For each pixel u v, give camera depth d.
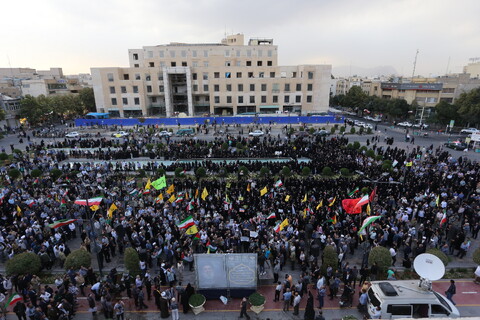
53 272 16.69
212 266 14.25
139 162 36.44
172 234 18.42
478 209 21.31
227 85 75.62
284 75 78.69
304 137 51.81
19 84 86.56
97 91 75.94
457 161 35.84
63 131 59.91
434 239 17.59
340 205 21.77
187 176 31.14
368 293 12.78
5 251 16.94
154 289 14.12
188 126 65.75
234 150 41.09
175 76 78.31
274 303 14.47
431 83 73.12
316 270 15.32
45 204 22.20
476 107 55.88
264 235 18.09
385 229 18.23
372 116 86.25
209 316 13.66
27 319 13.64
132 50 83.50
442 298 12.82
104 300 13.11
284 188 26.80
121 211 21.88
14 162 37.94
